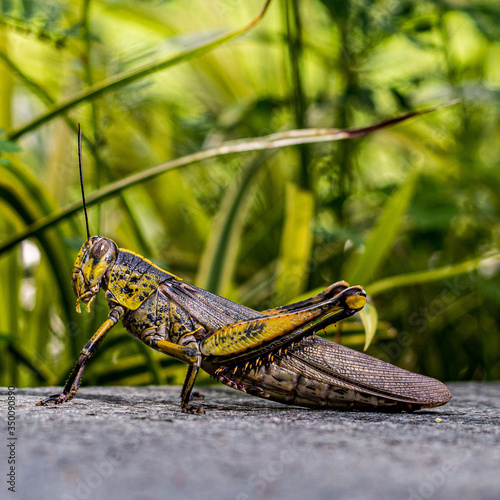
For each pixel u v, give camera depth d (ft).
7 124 1.42
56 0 1.29
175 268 1.62
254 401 1.12
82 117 1.40
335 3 1.32
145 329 1.08
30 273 1.57
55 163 1.53
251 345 1.07
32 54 1.47
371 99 1.39
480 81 1.45
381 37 1.39
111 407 1.05
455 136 1.58
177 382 1.27
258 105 1.51
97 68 1.36
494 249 1.58
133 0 1.39
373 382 1.07
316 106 1.46
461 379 1.64
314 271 1.39
